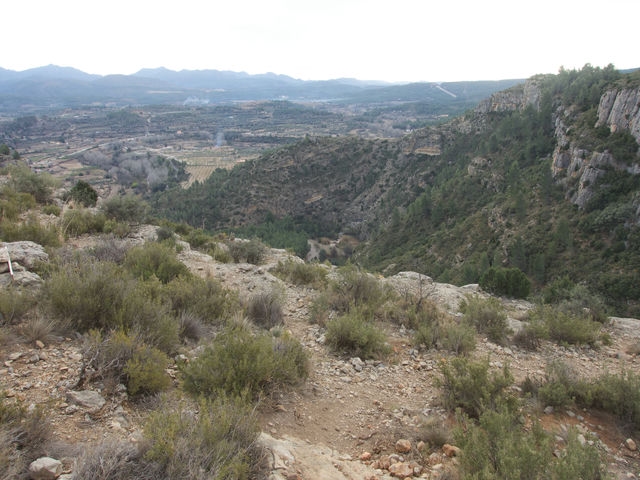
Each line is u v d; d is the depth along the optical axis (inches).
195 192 4384.8
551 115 2667.3
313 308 316.2
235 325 251.0
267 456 127.7
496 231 2102.6
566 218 1792.6
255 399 171.2
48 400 142.6
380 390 209.2
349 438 164.2
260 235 3553.2
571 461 121.0
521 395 209.8
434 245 2455.7
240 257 546.0
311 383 207.0
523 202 2049.7
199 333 238.5
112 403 149.1
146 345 178.5
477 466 130.1
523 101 3533.5
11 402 136.9
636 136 1683.1
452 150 4173.2
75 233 500.7
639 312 1221.1
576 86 2469.2
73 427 130.7
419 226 2994.6
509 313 403.9
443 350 268.1
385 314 327.3
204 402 128.3
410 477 138.7
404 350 267.1
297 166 4857.3
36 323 186.9
